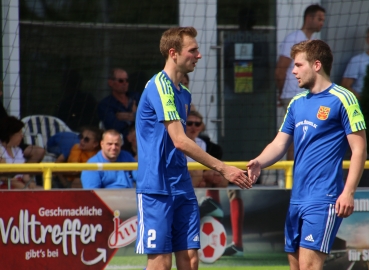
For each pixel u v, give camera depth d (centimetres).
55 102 2884
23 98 2858
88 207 2081
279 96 3058
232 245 2156
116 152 2316
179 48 1661
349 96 1652
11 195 2027
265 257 2167
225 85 3127
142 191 1659
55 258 2056
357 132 1639
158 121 1625
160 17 3073
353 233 2183
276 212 2178
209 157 1616
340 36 3100
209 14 3122
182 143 1606
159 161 1650
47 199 2052
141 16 3058
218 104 3109
